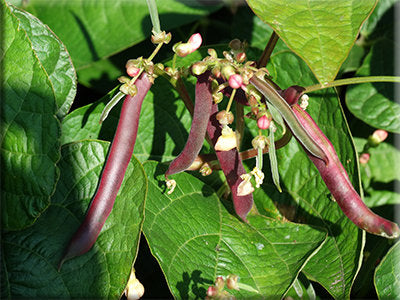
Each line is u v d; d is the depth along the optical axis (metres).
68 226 0.29
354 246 0.34
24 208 0.29
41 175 0.29
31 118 0.30
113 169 0.27
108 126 0.36
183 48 0.28
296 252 0.32
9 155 0.29
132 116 0.28
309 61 0.27
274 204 0.38
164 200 0.32
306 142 0.26
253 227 0.33
